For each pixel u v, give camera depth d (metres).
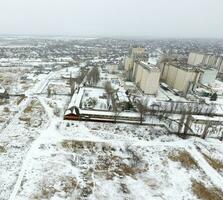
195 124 76.75
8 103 84.06
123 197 40.88
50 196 39.50
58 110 78.31
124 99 93.44
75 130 65.12
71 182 43.50
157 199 41.09
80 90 104.12
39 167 46.81
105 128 68.31
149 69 102.81
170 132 68.38
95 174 46.72
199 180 47.53
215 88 120.62
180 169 50.94
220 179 48.41
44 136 59.81
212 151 59.97
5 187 40.41
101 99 94.25
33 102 86.69
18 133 60.41
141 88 113.81
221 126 75.94
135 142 61.22
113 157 53.47
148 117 78.38
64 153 53.06
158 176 47.81
